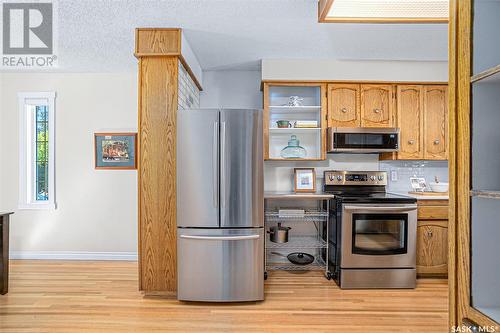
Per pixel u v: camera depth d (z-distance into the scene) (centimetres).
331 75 329
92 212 368
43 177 378
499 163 103
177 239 249
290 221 361
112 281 295
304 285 289
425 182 360
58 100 367
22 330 206
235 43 286
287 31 262
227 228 246
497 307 102
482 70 102
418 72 330
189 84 307
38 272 321
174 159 258
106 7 221
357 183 350
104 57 319
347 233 282
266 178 361
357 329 209
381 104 333
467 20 103
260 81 368
